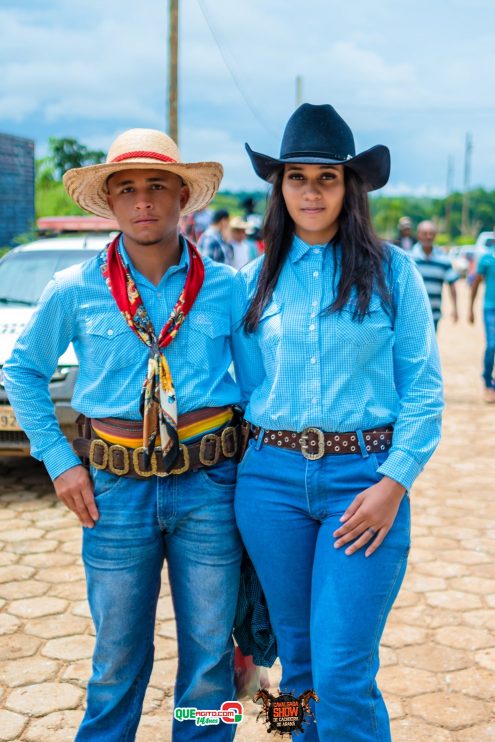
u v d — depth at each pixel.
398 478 2.04
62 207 18.69
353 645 2.01
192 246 2.25
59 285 2.19
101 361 2.17
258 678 2.59
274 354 2.15
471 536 4.57
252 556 2.24
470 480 5.67
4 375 2.25
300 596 2.21
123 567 2.20
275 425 2.16
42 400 2.25
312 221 2.14
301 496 2.14
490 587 3.89
